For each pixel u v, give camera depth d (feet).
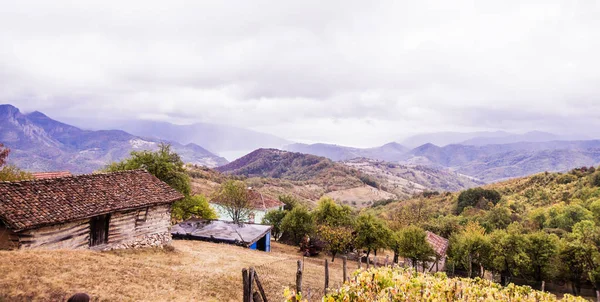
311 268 96.73
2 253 54.19
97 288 46.32
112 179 88.63
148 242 88.12
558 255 127.75
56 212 67.05
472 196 329.93
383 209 401.49
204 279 62.54
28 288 41.52
